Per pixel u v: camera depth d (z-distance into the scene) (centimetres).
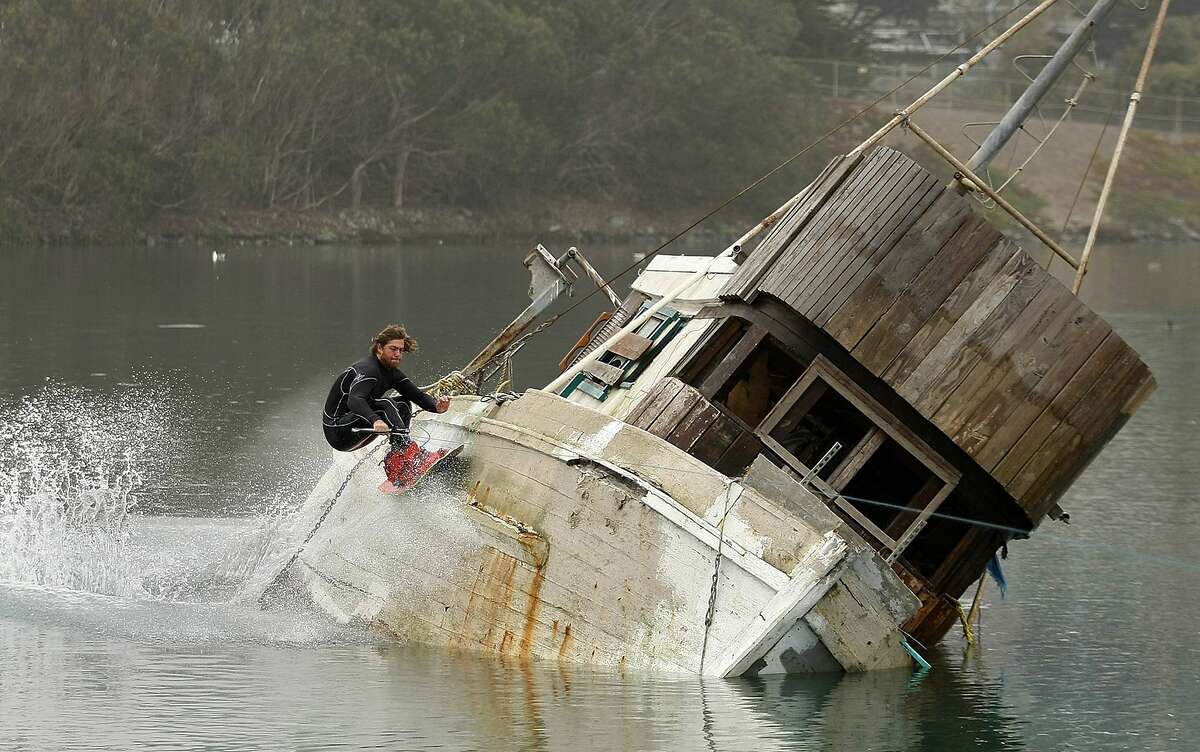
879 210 3403
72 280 14162
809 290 3375
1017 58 4150
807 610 3020
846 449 3809
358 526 3891
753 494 3130
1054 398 3297
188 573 4266
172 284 13838
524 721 2898
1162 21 3916
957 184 3816
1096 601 4131
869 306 3341
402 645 3519
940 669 3416
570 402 3566
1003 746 2884
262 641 3566
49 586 4100
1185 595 4197
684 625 3139
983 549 3447
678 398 3381
